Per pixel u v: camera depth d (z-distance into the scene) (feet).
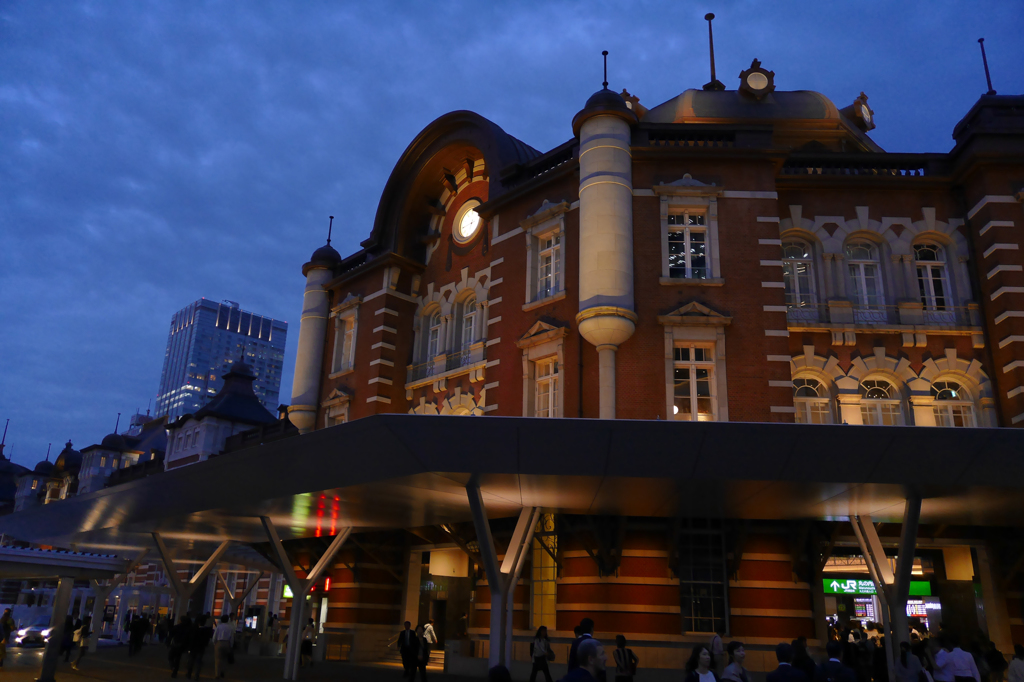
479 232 88.84
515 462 43.32
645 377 65.57
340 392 94.68
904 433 41.04
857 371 69.56
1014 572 62.54
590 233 67.97
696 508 53.72
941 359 69.36
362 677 64.28
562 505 54.03
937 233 73.51
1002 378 67.10
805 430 41.39
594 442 42.32
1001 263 68.13
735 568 61.98
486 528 47.11
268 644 96.37
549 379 71.26
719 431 41.65
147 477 63.00
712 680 27.94
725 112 83.97
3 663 77.56
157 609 145.18
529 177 80.64
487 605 71.46
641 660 59.98
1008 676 47.78
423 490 50.19
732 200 70.64
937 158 75.56
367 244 100.32
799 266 74.74
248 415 155.02
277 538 64.08
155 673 67.41
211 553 106.11
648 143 72.23
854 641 63.57
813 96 86.38
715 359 66.08
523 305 75.05
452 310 89.71
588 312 65.82
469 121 89.15
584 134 71.61
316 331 103.24
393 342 93.09
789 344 69.36
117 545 99.76
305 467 50.01
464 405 81.41
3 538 158.71
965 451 41.47
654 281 68.18
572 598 63.82
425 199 98.32
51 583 204.95
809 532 62.95
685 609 62.23
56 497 256.11
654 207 70.54
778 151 70.64
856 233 74.59
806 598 61.98
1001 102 72.13
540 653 49.98
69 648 80.18
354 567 86.58
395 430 42.42
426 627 80.23
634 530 63.21
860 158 76.33
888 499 47.85
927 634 65.57
